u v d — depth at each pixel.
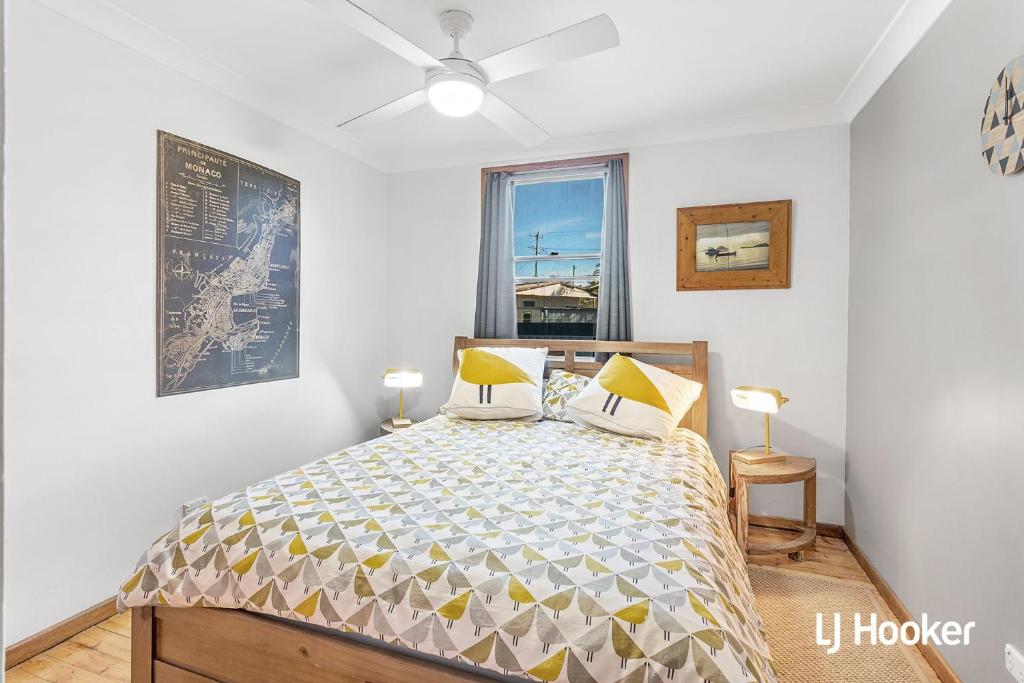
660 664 1.10
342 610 1.35
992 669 1.58
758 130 3.20
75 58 2.05
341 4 1.70
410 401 4.09
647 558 1.38
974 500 1.69
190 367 2.54
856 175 2.90
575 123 3.31
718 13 2.14
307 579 1.41
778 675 1.86
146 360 2.34
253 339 2.90
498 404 3.10
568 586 1.26
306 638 1.39
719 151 3.30
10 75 1.88
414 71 2.67
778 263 3.15
